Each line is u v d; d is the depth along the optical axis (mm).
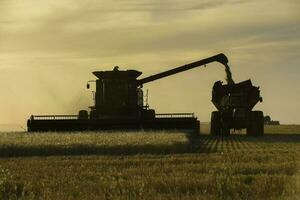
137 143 50094
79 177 28391
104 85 75625
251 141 60906
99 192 23297
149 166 33625
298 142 58656
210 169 30938
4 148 48500
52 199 21734
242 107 74938
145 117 73438
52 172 30625
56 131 70000
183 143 50125
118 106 75625
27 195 23484
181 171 30250
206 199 21281
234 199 21562
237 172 30250
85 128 70875
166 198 21531
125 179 27547
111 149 49156
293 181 23922
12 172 30766
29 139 54031
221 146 52438
